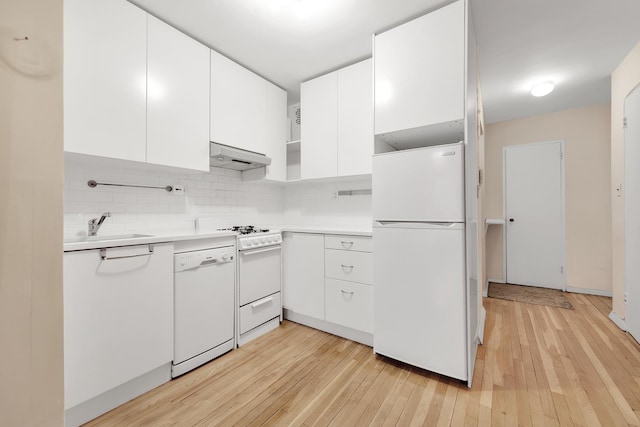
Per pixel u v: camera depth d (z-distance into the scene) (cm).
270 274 236
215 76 213
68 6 140
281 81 269
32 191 64
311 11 175
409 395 149
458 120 164
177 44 188
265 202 304
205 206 245
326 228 253
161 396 150
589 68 252
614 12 181
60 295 68
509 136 385
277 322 244
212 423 131
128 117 162
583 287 340
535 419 130
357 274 208
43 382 65
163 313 159
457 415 134
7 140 60
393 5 170
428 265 166
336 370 174
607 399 143
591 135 337
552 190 359
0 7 60
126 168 193
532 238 371
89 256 130
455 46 165
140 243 148
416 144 224
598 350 196
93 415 133
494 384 158
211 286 187
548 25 195
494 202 394
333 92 243
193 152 197
